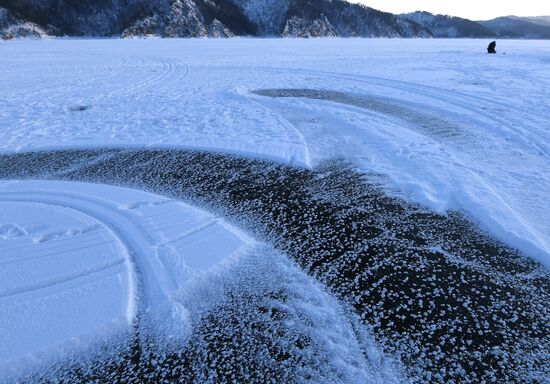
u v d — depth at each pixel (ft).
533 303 10.23
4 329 9.02
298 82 47.06
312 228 13.75
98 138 24.18
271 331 9.18
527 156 20.40
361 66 63.52
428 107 32.37
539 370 8.28
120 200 15.51
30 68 61.72
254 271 11.29
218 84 45.52
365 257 12.05
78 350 8.68
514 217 13.92
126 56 84.89
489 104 32.83
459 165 19.01
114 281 10.61
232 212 14.97
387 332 9.18
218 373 8.14
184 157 21.08
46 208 14.74
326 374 8.07
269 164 19.99
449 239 13.08
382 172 18.60
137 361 8.45
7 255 11.69
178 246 12.29
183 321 9.46
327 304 10.04
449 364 8.37
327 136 24.47
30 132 25.63
